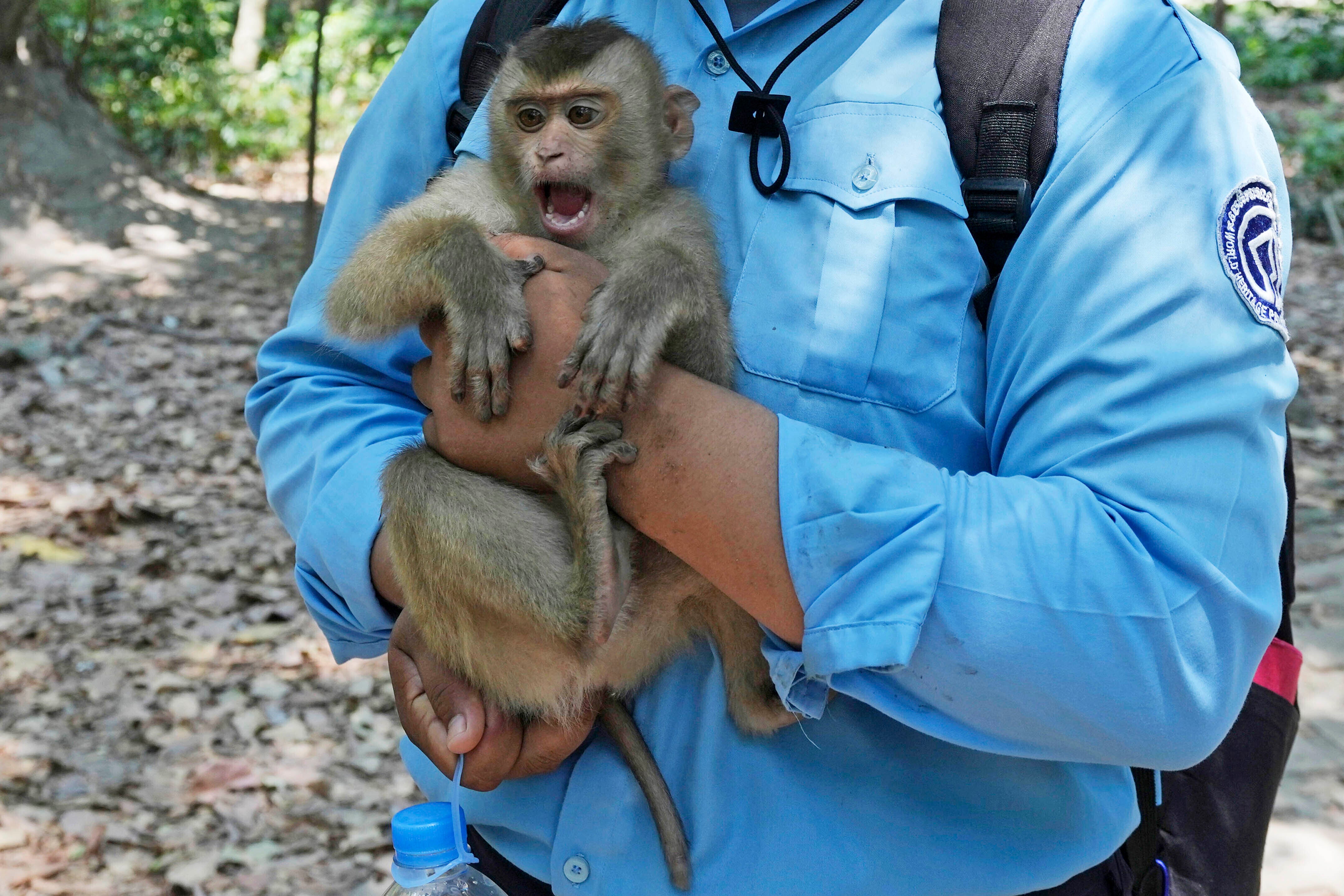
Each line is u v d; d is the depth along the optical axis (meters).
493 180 2.18
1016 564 1.31
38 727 4.73
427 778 1.85
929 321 1.53
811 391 1.55
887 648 1.29
